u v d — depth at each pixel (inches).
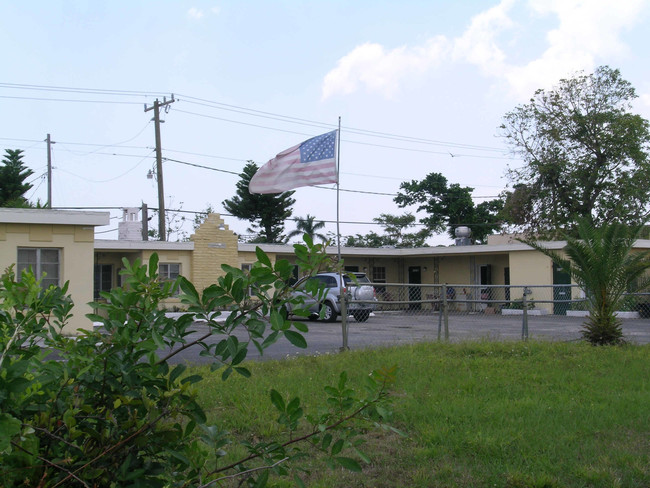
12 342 109.6
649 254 513.7
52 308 122.6
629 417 256.8
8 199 1304.1
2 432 85.9
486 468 198.8
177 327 114.0
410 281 1365.7
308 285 110.3
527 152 1357.0
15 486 97.9
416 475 193.2
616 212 1246.3
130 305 113.7
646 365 383.9
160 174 1171.3
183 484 113.2
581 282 501.4
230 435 223.0
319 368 362.0
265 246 1125.7
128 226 1093.1
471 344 454.3
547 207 1327.5
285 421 117.1
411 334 599.2
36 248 652.1
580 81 1309.1
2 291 116.5
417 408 264.2
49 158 1551.4
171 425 110.5
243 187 1619.1
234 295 112.2
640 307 882.8
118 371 112.3
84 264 669.9
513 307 1095.6
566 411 263.3
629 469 197.0
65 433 106.4
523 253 1114.1
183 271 1048.8
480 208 1909.4
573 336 572.7
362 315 720.3
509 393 299.4
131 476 104.3
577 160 1311.5
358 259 1328.7
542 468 197.6
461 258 1278.3
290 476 190.9
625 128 1269.7
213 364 113.6
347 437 119.5
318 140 528.1
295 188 531.5
